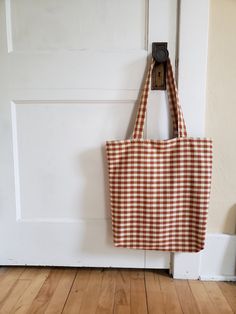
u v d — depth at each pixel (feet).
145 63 3.26
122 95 3.33
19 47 3.30
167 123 3.32
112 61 3.27
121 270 3.68
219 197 3.43
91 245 3.62
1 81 3.35
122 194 3.22
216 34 3.16
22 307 3.00
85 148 3.46
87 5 3.21
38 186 3.55
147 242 3.31
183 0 3.09
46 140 3.46
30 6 3.22
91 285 3.37
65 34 3.26
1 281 3.44
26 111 3.42
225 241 3.45
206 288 3.34
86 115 3.40
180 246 3.32
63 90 3.34
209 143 3.09
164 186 3.19
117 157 3.19
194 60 3.18
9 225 3.61
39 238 3.63
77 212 3.58
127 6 3.20
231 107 3.27
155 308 2.99
